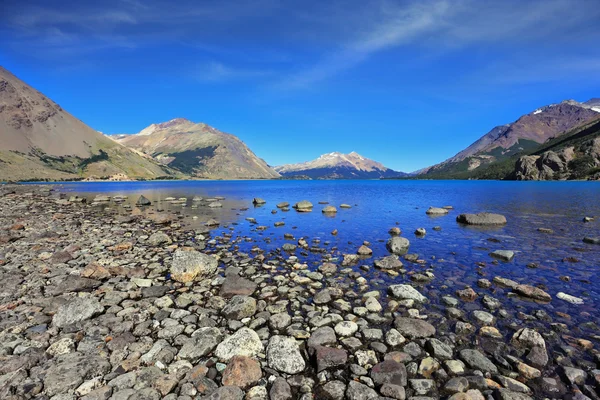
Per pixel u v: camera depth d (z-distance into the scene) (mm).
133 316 9602
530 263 15867
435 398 6227
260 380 6828
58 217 31672
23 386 6102
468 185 141500
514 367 7184
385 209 43562
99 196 64000
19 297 10930
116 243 20281
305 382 6789
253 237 23688
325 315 9828
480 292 11984
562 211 38562
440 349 7793
